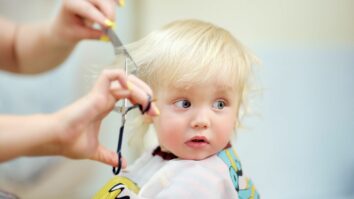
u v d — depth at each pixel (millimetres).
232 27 1230
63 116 428
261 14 1232
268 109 1229
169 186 594
